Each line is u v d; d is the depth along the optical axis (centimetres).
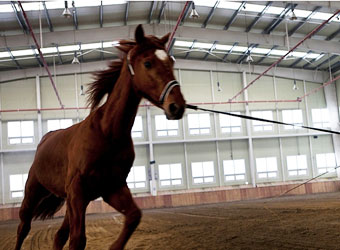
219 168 2509
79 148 326
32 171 442
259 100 2644
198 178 2478
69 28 1975
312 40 2236
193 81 2597
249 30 2192
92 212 2200
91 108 350
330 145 2672
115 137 316
